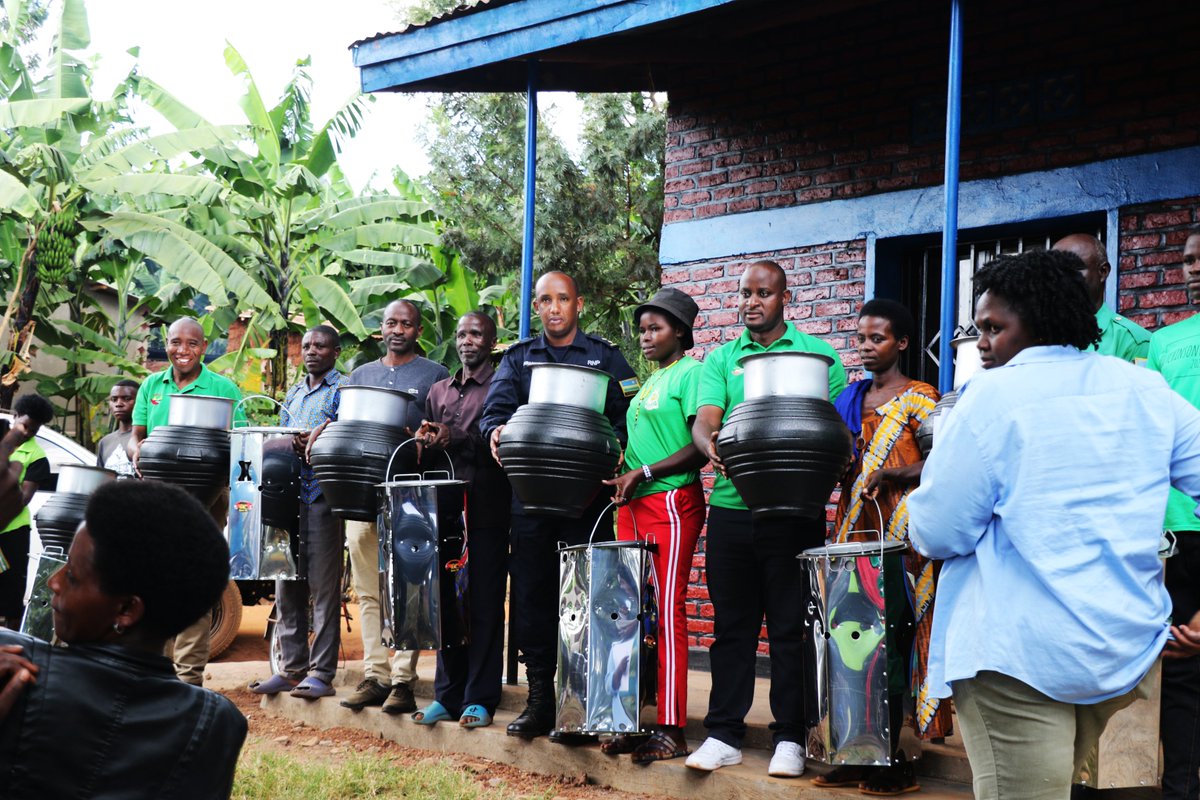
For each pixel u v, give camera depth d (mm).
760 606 4801
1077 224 6445
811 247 7230
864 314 4688
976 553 2699
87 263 15969
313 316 14328
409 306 6359
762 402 4188
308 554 6387
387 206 14516
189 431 5945
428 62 6980
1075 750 2756
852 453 4332
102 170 13516
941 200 6668
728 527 4742
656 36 7273
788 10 6859
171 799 1884
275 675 6754
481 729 5566
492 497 5582
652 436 4980
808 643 4230
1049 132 6355
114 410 9445
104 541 1884
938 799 4266
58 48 14523
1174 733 3656
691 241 7781
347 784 4938
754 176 7520
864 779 4445
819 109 7230
